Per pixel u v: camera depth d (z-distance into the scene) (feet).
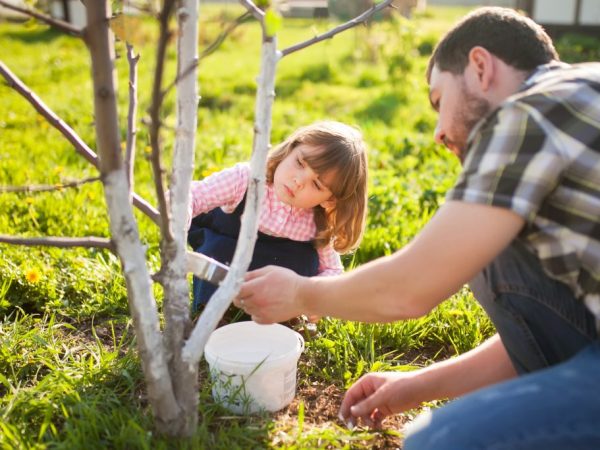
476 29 5.11
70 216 11.07
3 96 22.72
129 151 5.67
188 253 5.75
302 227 8.38
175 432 5.56
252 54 37.55
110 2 5.22
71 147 15.93
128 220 4.84
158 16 4.07
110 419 5.98
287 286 5.37
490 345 6.23
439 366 6.24
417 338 8.20
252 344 7.23
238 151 15.51
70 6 50.01
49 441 5.79
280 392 6.54
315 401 6.89
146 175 13.87
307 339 7.92
